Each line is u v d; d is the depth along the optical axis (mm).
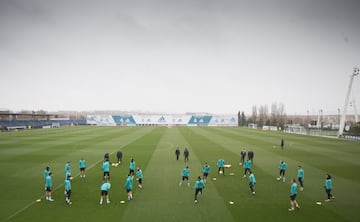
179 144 46875
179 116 122188
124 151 38500
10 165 28766
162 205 17141
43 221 14656
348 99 66812
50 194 18578
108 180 22891
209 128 96875
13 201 17781
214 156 34750
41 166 28328
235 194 19438
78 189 20359
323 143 50531
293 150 40812
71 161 31031
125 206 16906
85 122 123188
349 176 24891
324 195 19375
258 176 24734
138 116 120812
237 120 123062
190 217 15305
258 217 15383
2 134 64625
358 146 46094
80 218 15055
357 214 15914
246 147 43531
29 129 84375
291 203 17109
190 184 21906
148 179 23328
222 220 14922
